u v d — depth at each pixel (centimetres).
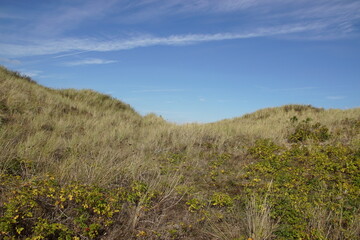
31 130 907
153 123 1609
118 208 467
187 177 694
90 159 696
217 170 758
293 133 1106
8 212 385
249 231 442
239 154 896
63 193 451
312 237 420
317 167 714
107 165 645
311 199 555
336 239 424
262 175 707
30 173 562
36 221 399
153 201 531
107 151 768
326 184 627
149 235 431
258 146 928
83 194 459
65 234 388
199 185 648
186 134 1092
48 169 596
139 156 791
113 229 429
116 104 1939
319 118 1417
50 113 1208
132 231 434
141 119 1709
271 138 1043
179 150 949
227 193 611
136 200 522
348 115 1355
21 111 1080
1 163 569
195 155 891
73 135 936
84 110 1477
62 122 1067
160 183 605
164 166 749
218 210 529
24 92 1334
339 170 695
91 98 1848
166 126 1329
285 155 825
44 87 1841
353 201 539
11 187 454
